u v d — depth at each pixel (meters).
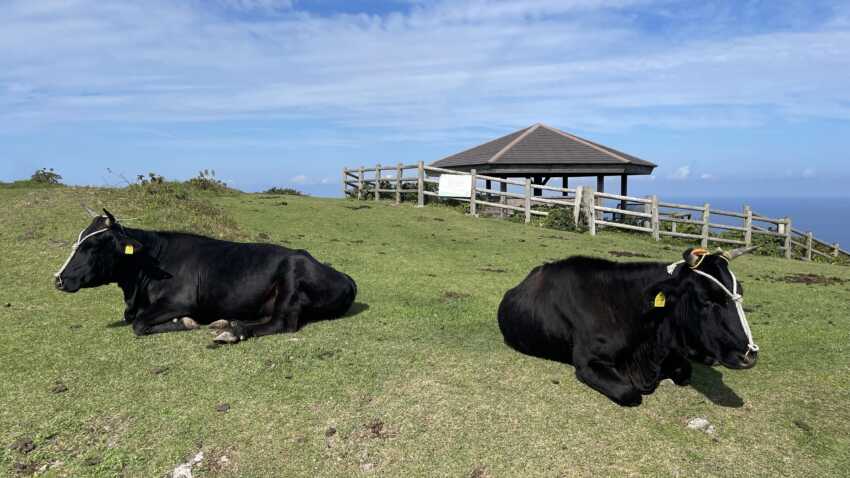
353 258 11.48
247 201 18.36
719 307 4.71
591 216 17.55
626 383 5.16
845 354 6.53
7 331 6.52
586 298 5.51
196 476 4.24
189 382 5.36
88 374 5.47
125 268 6.87
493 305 8.29
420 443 4.54
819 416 5.07
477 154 24.58
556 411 4.96
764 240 18.94
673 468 4.29
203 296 6.82
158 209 12.74
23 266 9.22
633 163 23.28
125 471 4.26
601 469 4.28
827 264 15.44
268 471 4.30
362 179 23.95
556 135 24.56
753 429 4.83
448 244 13.86
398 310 7.82
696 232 19.45
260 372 5.58
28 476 4.16
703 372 5.96
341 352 6.09
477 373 5.63
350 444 4.54
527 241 14.84
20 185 18.72
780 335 7.24
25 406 4.88
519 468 4.29
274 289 6.82
